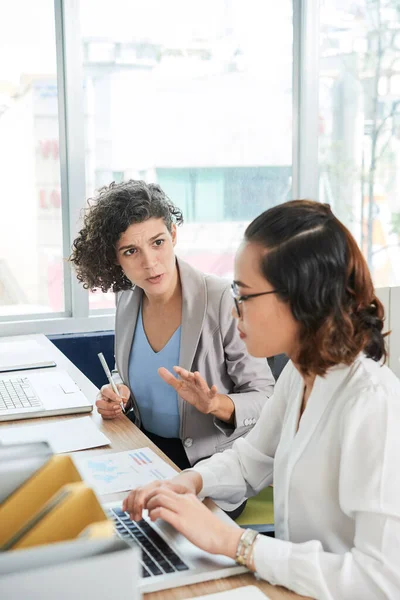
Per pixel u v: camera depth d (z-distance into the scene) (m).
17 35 3.00
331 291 1.04
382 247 3.69
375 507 0.99
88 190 3.20
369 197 3.62
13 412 1.82
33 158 3.09
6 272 3.12
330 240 1.04
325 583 0.99
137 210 1.84
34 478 0.94
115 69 3.15
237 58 3.33
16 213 3.10
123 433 1.71
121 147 3.22
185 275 1.97
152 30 3.18
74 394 1.98
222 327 1.92
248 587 1.02
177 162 3.32
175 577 1.04
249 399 1.83
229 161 3.40
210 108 3.33
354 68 3.50
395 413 1.04
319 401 1.12
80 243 2.03
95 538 0.77
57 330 3.13
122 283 2.04
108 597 0.72
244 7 3.30
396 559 0.97
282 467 1.21
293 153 3.48
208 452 1.90
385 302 1.97
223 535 1.07
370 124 3.57
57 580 0.70
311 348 1.07
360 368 1.09
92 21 3.08
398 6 3.52
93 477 1.42
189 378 1.67
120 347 2.08
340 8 3.42
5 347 2.62
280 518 1.21
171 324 1.98
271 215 1.08
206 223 3.41
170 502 1.10
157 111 3.25
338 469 1.09
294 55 3.40
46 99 3.07
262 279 1.05
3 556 0.72
